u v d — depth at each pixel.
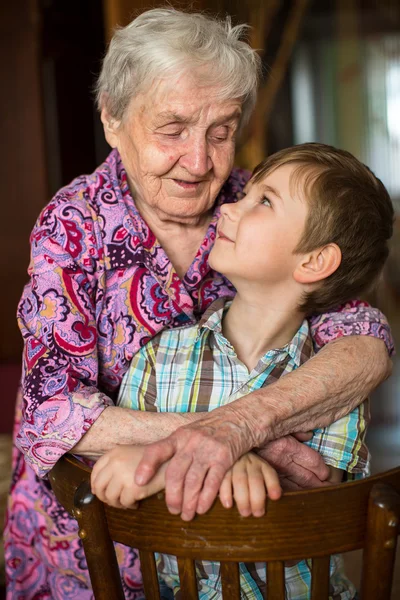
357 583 2.26
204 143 1.25
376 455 3.43
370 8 6.07
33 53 3.29
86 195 1.33
